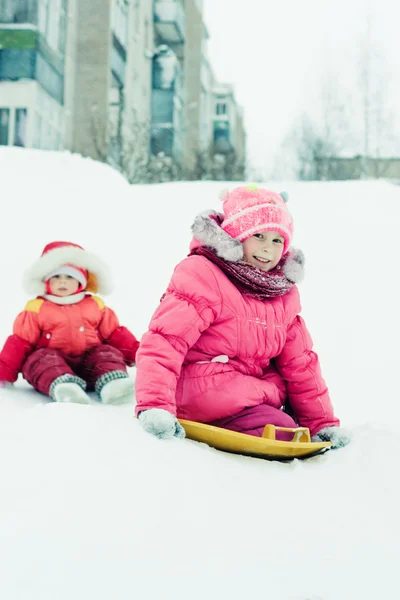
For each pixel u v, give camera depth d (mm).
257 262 2305
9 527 1318
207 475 1636
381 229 7691
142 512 1417
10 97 19750
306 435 2098
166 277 5973
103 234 7320
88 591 1186
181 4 31344
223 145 37906
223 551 1334
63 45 21750
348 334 4594
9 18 19672
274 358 2385
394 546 1423
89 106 23016
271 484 1686
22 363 3205
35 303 3330
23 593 1167
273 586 1249
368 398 3412
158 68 29266
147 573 1244
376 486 1741
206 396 2148
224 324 2195
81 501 1421
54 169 9352
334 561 1350
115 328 3533
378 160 27000
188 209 8625
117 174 9977
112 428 1775
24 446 1632
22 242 6676
